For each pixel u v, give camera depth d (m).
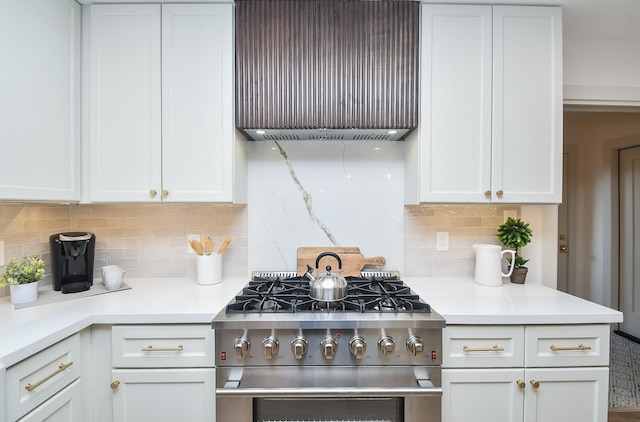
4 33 1.12
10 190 1.14
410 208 1.81
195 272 1.80
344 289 1.29
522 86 1.49
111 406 1.20
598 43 1.74
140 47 1.48
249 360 1.16
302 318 1.15
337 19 1.49
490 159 1.49
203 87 1.48
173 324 1.20
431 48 1.48
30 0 1.22
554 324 1.22
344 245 1.81
